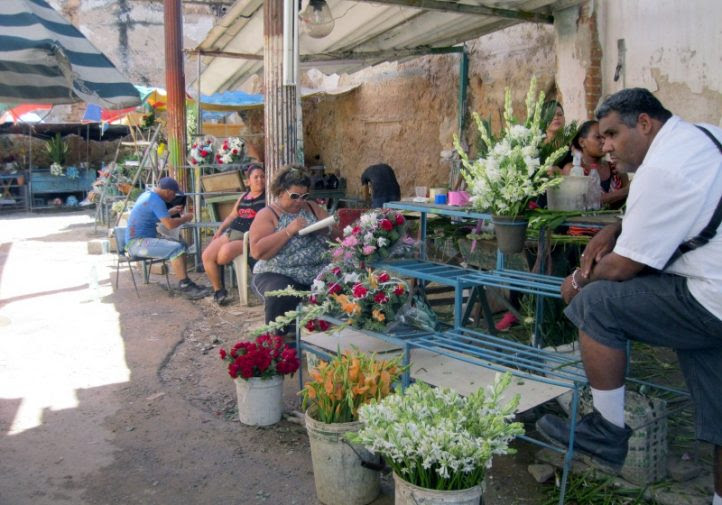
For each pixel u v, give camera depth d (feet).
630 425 9.33
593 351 8.20
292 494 9.99
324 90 41.06
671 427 11.26
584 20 20.06
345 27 23.86
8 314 21.26
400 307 11.80
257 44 27.55
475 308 15.89
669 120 7.88
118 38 63.72
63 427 12.48
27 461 11.12
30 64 15.66
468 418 8.00
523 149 10.64
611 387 8.25
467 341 11.39
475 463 7.53
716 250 7.36
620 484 9.48
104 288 25.27
